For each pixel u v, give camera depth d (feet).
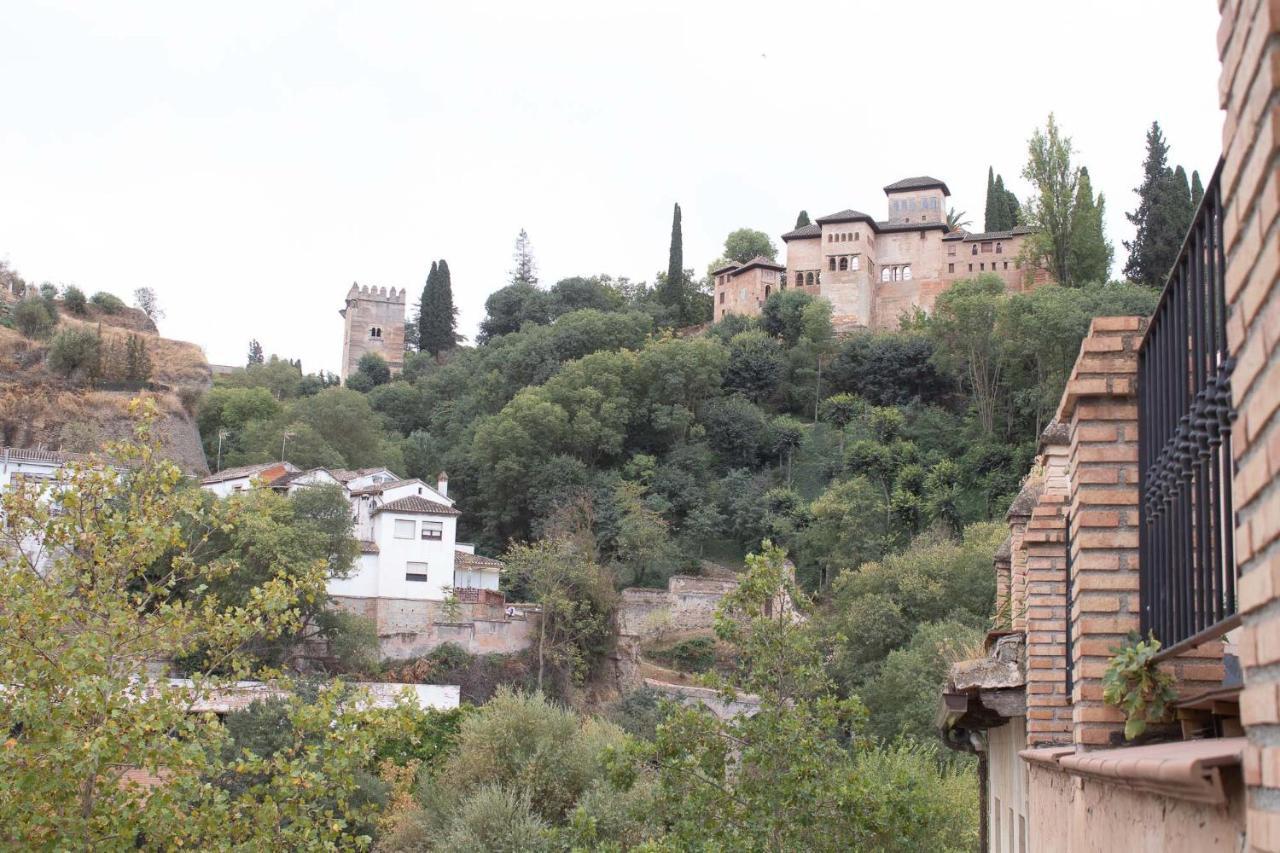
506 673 201.36
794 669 63.72
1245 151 11.32
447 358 485.15
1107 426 22.82
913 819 61.31
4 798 42.70
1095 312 296.92
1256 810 11.14
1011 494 270.67
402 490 228.63
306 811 48.65
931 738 132.16
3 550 47.80
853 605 189.16
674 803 61.93
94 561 48.67
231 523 54.19
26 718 43.96
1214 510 16.11
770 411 359.25
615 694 205.46
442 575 216.13
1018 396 301.02
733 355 368.07
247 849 46.32
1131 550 22.36
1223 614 15.94
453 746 132.77
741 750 63.05
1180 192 344.08
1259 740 11.23
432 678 196.54
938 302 345.51
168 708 46.14
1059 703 31.65
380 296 517.14
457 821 104.32
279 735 111.55
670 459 322.14
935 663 144.05
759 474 321.11
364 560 211.20
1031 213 371.97
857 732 65.41
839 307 410.72
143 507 50.98
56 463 213.25
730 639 65.16
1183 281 18.17
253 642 175.83
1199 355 16.83
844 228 415.23
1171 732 20.36
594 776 113.29
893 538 257.96
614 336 383.65
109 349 335.88
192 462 308.19
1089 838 21.71
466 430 345.51
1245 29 11.27
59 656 45.09
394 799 121.19
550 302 475.31
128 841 44.29
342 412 331.57
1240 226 11.70
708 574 271.90
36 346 326.03
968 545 205.67
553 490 293.64
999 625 48.47
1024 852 36.14
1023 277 394.73
